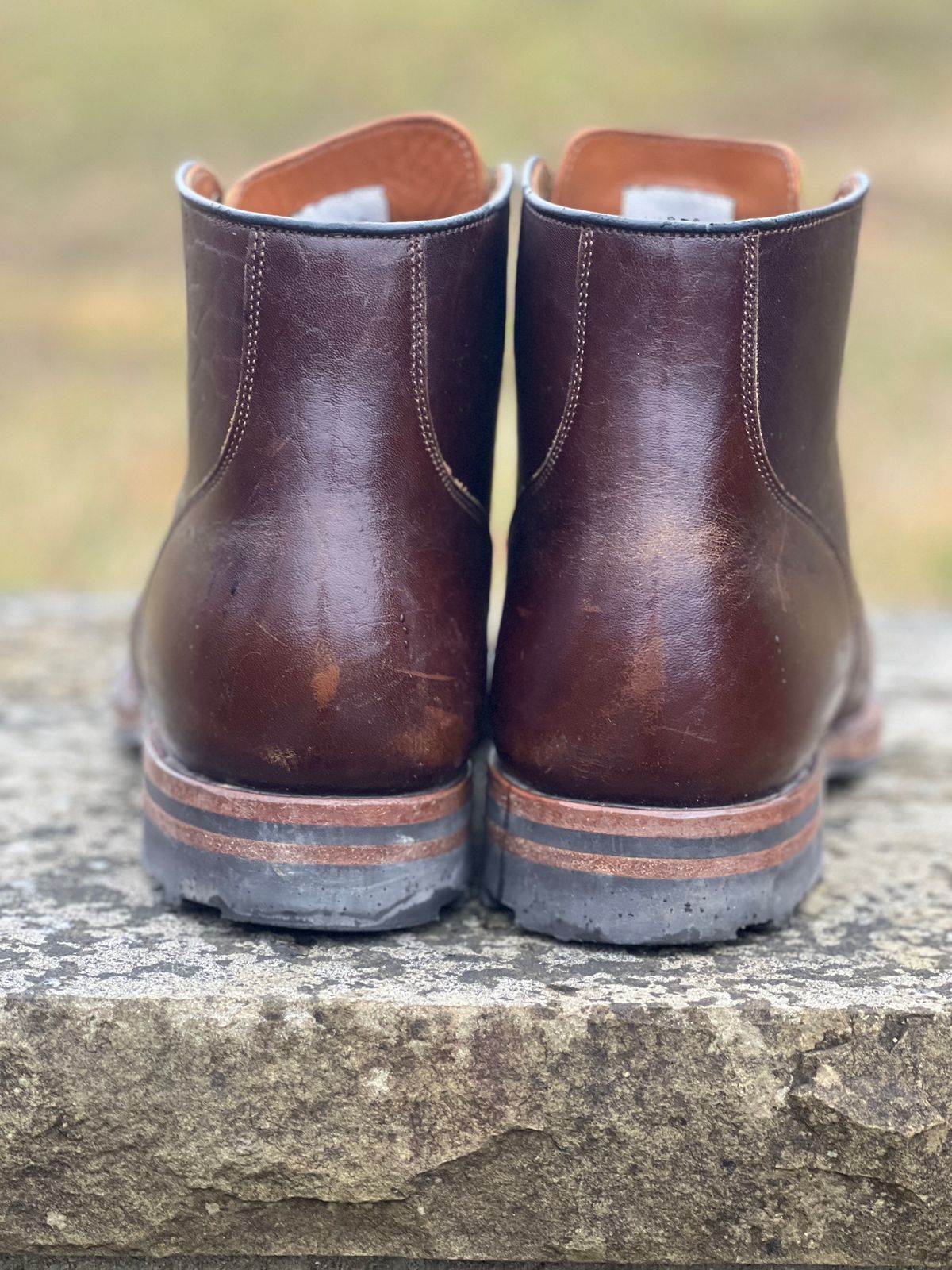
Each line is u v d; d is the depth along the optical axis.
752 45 2.42
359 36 2.43
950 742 0.62
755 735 0.44
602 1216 0.42
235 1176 0.42
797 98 2.12
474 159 0.50
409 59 2.32
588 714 0.43
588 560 0.44
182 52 2.36
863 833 0.53
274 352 0.43
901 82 2.21
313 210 0.50
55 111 2.10
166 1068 0.42
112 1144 0.42
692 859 0.44
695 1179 0.42
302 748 0.43
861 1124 0.41
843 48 2.41
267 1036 0.42
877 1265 0.42
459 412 0.45
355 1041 0.42
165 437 1.27
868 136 1.95
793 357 0.44
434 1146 0.42
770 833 0.45
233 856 0.44
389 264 0.43
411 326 0.43
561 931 0.44
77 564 1.05
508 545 0.46
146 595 0.48
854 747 0.56
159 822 0.46
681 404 0.43
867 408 1.33
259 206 0.49
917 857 0.51
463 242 0.44
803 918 0.47
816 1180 0.42
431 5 2.65
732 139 0.51
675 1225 0.42
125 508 1.14
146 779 0.47
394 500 0.44
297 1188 0.42
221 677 0.44
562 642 0.44
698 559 0.43
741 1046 0.42
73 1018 0.42
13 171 1.91
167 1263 0.43
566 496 0.44
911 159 1.87
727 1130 0.42
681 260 0.43
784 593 0.45
